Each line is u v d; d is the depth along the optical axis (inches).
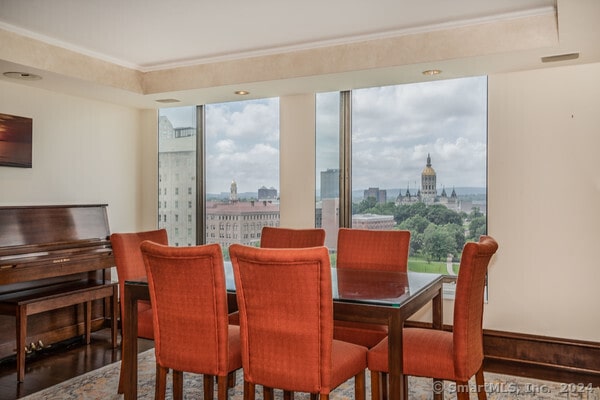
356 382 101.9
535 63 143.0
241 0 120.9
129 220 211.8
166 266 97.5
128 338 113.4
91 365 149.5
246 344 93.2
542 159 150.1
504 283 154.9
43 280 164.9
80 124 189.8
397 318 91.9
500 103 155.0
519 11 128.6
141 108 214.7
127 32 144.8
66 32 144.6
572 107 146.5
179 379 108.0
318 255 83.7
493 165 156.0
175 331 99.9
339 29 142.8
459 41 137.3
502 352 154.7
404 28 141.5
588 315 145.2
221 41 153.5
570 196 146.9
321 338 86.5
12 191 165.6
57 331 169.6
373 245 142.6
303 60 157.9
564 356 147.0
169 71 179.5
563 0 95.5
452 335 100.1
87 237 173.0
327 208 186.4
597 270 144.1
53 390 129.2
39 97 174.1
